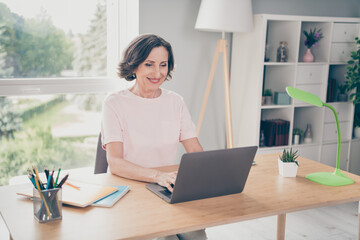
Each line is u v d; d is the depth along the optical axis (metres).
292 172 1.96
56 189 1.39
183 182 1.54
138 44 2.00
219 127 3.95
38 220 1.39
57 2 3.32
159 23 3.48
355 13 4.43
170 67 2.13
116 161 1.93
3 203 1.56
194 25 3.65
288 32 3.78
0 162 3.29
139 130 2.12
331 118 4.09
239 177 1.68
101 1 3.48
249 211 1.53
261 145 3.79
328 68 3.89
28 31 3.25
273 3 3.93
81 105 3.51
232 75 3.86
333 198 1.70
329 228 3.10
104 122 2.06
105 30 3.54
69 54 3.43
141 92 2.15
